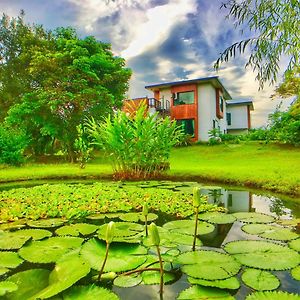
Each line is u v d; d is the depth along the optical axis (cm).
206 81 1766
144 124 652
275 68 530
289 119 1447
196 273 156
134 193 436
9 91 1656
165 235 230
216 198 409
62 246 205
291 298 131
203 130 1798
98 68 1603
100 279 154
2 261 178
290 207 347
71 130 1445
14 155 1052
